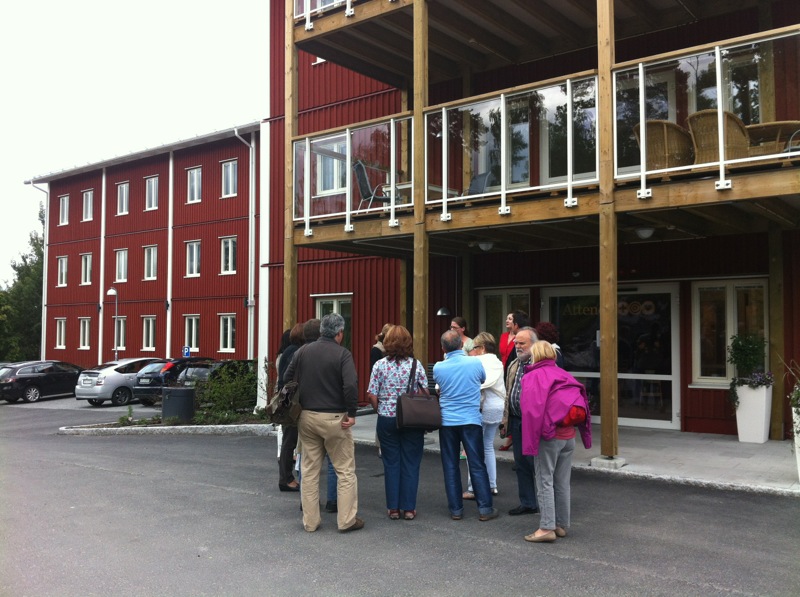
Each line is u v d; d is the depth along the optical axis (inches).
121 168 1106.1
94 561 202.8
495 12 428.1
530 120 352.8
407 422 230.5
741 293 404.2
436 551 207.6
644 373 433.4
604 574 185.2
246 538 224.4
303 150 443.2
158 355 1030.4
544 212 342.6
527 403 207.3
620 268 442.0
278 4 624.4
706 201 298.0
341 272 581.0
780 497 264.5
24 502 279.0
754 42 294.4
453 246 470.6
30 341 1759.4
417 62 390.6
